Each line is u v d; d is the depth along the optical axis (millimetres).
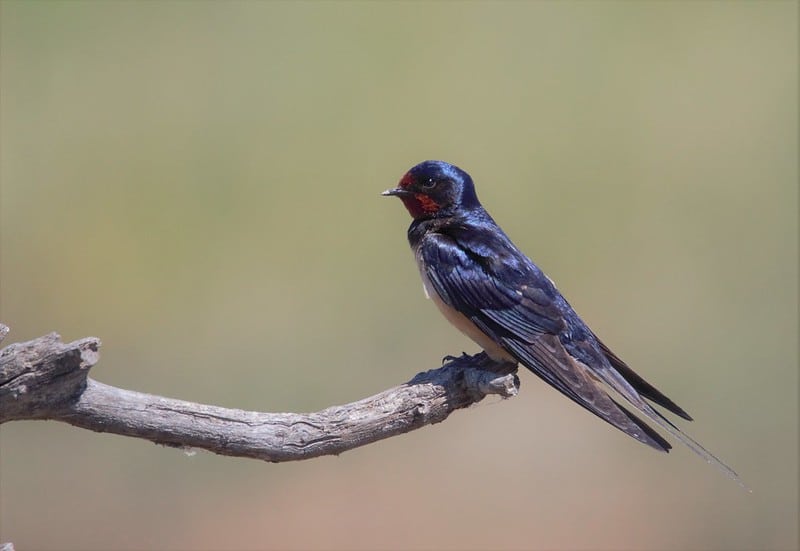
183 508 13039
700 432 14461
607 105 19391
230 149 18188
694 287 16609
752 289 16516
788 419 14688
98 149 18047
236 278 16406
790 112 19172
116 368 15531
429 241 8938
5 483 13250
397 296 16219
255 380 15266
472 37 20750
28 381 5684
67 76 19172
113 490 13266
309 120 18719
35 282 16391
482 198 18094
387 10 21344
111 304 16188
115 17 20500
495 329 8477
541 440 14391
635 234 17438
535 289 8578
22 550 12203
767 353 15508
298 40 20328
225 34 20500
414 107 19156
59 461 13664
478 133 18719
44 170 17609
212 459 13758
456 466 13898
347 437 6492
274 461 6352
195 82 19266
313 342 15547
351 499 13211
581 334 8664
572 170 18266
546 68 20297
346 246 17000
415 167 9305
